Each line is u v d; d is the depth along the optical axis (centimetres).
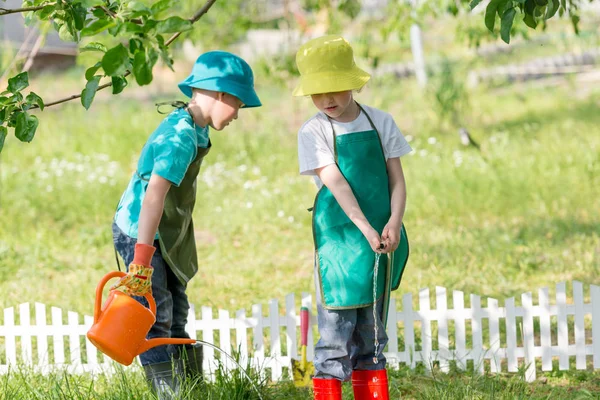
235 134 1527
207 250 928
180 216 442
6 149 1422
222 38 1405
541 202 1029
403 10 1166
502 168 1177
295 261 877
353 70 427
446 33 2573
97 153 1429
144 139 1500
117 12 379
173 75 2153
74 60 2216
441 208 1038
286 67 1362
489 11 379
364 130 438
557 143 1327
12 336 557
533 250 855
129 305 402
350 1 1226
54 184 1183
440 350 548
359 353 454
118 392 472
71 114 1716
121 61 337
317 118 441
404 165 1245
